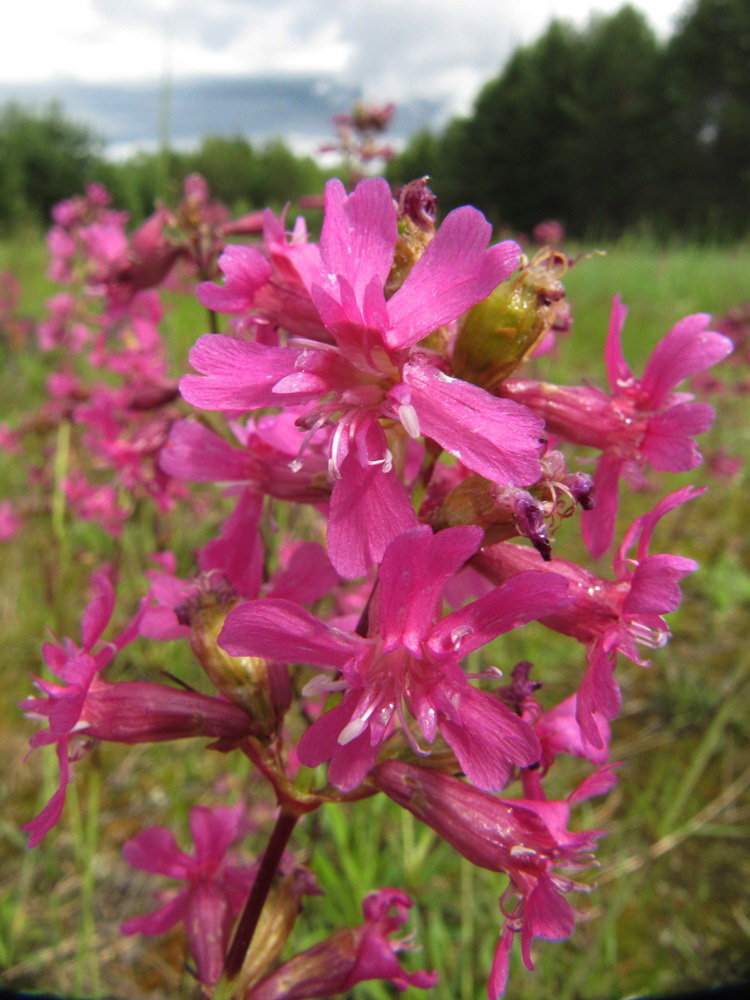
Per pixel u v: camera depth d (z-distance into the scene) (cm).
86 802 13
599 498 6
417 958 10
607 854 12
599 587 5
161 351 15
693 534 21
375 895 6
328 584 6
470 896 11
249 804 12
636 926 11
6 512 18
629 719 15
